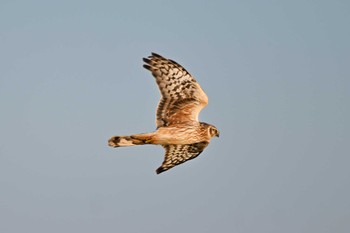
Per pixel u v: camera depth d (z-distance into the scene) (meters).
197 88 15.05
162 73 15.30
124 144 14.95
